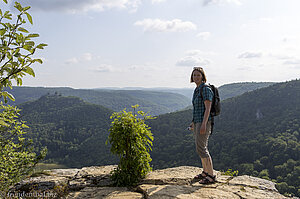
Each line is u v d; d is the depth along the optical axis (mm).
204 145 3150
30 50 1799
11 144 3352
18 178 3328
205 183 3176
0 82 1803
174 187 3025
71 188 3230
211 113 3105
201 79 3197
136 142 3393
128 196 2811
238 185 3143
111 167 4277
